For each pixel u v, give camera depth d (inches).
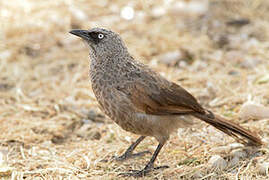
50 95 537.0
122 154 414.3
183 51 616.7
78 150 413.7
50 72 589.9
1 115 492.7
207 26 675.4
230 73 557.6
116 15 718.5
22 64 604.7
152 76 377.1
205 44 631.2
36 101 526.9
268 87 500.4
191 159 386.6
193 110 375.2
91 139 449.7
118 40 378.0
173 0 751.7
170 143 418.9
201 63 580.1
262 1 719.7
